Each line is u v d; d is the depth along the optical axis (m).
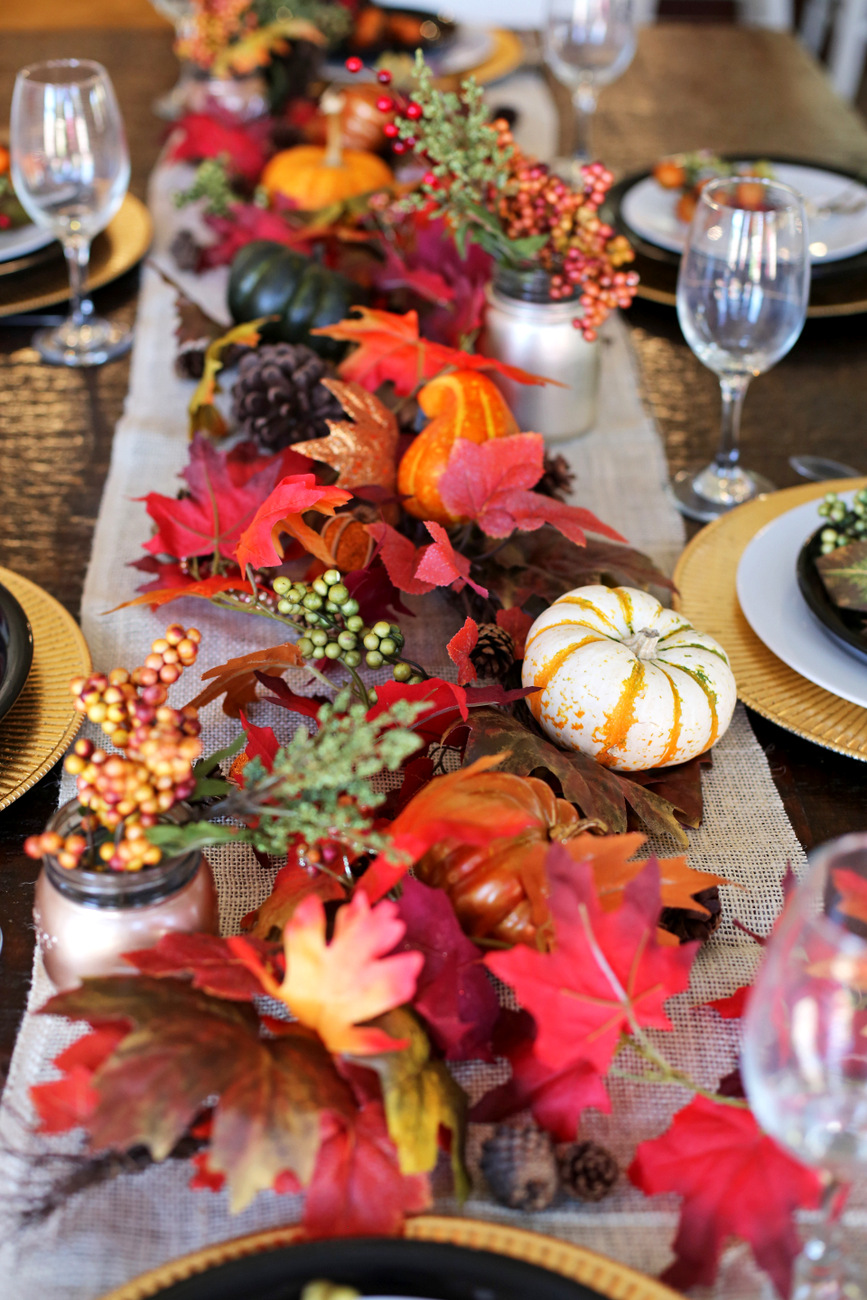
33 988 0.58
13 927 0.62
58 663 0.76
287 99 1.64
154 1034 0.46
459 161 0.90
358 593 0.78
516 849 0.57
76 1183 0.48
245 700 0.75
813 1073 0.40
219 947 0.50
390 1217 0.45
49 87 1.10
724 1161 0.48
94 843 0.53
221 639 0.83
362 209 1.25
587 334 0.96
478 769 0.55
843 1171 0.41
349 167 1.41
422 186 0.95
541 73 1.94
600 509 1.00
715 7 3.08
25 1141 0.51
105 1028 0.50
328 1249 0.44
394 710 0.50
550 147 1.67
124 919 0.51
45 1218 0.48
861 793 0.72
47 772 0.68
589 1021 0.49
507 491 0.76
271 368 0.96
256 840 0.52
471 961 0.52
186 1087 0.44
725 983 0.60
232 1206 0.43
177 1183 0.50
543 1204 0.47
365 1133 0.47
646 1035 0.57
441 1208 0.49
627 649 0.69
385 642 0.67
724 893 0.65
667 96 1.89
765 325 0.93
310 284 1.14
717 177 1.38
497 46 1.95
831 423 1.13
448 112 0.92
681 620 0.72
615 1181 0.49
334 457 0.84
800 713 0.74
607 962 0.49
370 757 0.57
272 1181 0.43
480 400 0.88
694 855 0.67
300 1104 0.45
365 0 1.86
